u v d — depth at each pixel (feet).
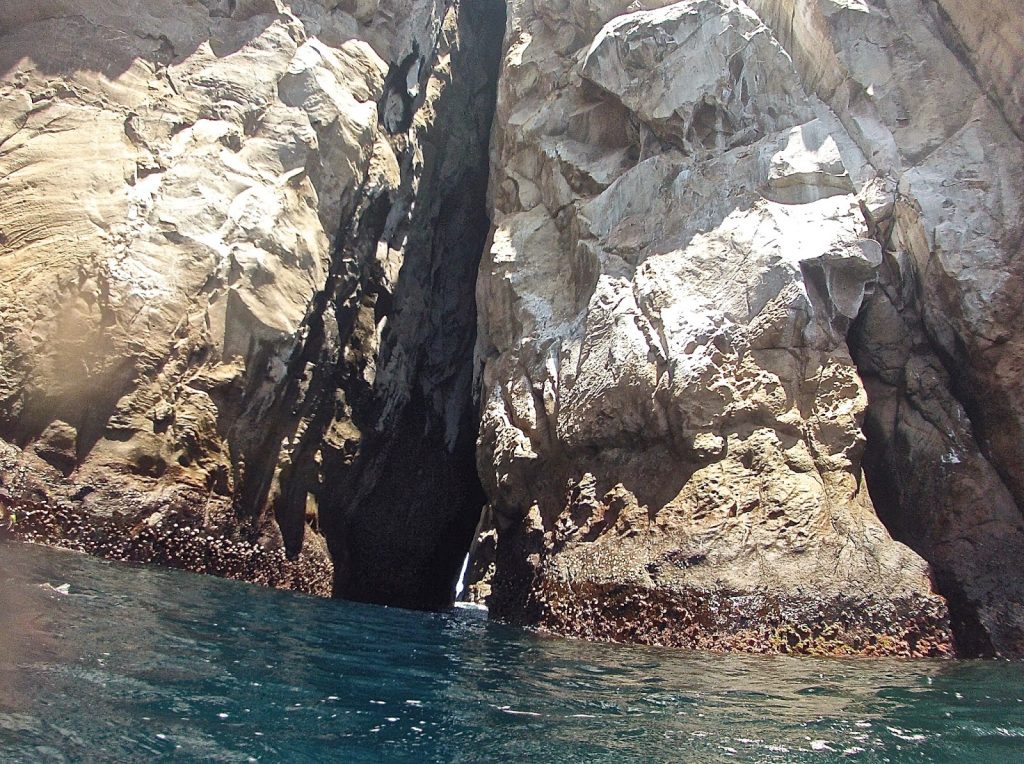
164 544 31.65
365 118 43.19
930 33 32.73
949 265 29.22
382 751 11.58
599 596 26.94
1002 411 28.14
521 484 33.37
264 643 18.38
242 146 38.96
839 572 24.90
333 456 40.06
